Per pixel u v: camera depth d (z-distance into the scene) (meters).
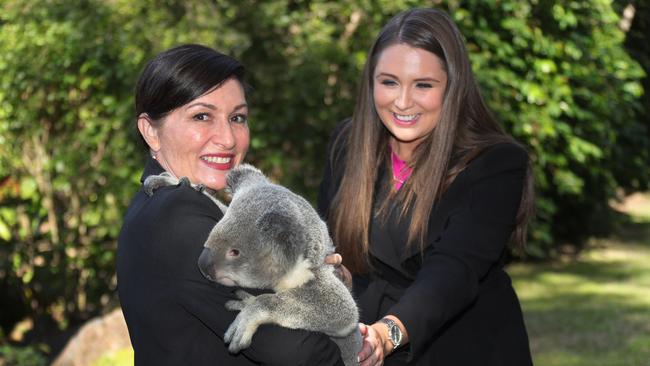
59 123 6.90
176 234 2.33
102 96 6.70
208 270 2.25
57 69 6.64
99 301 7.21
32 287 7.20
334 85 6.87
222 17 6.57
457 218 3.10
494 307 3.22
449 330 3.13
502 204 3.11
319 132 6.83
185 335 2.34
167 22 6.50
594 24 8.47
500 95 7.79
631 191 13.09
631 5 10.20
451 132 3.19
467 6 7.69
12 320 7.51
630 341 6.62
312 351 2.28
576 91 8.34
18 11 6.76
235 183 2.47
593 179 9.57
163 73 2.53
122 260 2.47
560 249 10.15
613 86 8.87
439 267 2.97
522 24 7.61
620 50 8.93
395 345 2.77
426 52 3.17
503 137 3.24
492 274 3.26
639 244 10.47
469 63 3.25
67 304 7.20
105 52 6.45
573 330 6.98
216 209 2.45
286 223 2.26
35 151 6.96
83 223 6.99
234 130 2.60
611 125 9.33
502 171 3.14
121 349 6.09
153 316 2.34
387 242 3.29
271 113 6.64
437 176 3.17
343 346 2.46
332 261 2.42
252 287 2.29
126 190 6.62
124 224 2.53
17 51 6.68
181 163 2.58
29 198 7.08
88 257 7.05
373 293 3.32
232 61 2.60
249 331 2.22
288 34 6.84
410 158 3.39
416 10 3.29
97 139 6.66
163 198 2.39
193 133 2.53
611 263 9.49
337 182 3.65
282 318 2.25
